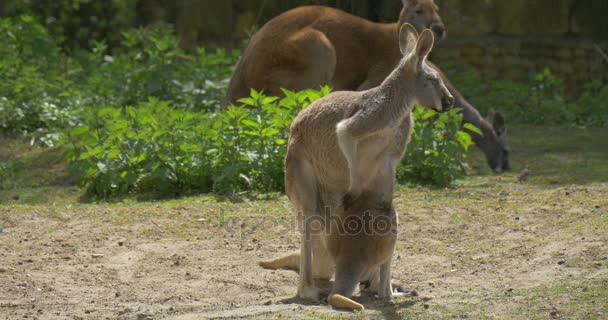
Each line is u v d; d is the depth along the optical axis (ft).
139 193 53.06
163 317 31.01
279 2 107.45
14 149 63.87
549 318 28.19
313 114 32.99
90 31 114.01
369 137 31.37
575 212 44.70
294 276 37.83
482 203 48.78
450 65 91.91
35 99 69.62
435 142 55.88
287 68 63.52
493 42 106.93
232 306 32.78
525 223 43.65
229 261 39.68
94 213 47.09
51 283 36.09
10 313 31.89
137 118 56.39
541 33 108.37
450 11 108.58
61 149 63.16
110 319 30.89
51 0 112.98
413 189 53.36
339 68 64.80
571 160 63.93
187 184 53.57
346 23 65.10
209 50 111.14
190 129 55.77
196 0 111.86
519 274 35.24
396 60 64.95
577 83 105.19
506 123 81.56
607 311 28.53
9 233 43.47
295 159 33.81
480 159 66.23
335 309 30.78
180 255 40.27
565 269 34.81
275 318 29.48
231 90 66.33
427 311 29.76
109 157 53.26
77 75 83.51
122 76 76.79
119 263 39.22
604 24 107.55
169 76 74.74
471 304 30.30
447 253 40.04
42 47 83.35
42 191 55.01
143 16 114.73
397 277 36.96
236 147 53.47
